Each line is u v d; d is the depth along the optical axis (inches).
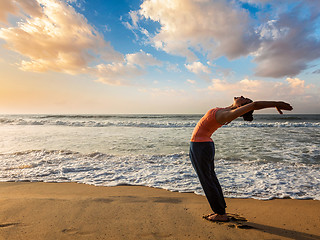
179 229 85.4
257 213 105.5
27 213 98.4
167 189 149.1
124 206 111.3
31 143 384.5
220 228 86.7
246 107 73.2
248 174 187.5
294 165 221.6
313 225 90.8
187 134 541.3
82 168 211.0
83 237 77.2
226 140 421.7
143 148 335.3
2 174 189.8
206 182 90.1
